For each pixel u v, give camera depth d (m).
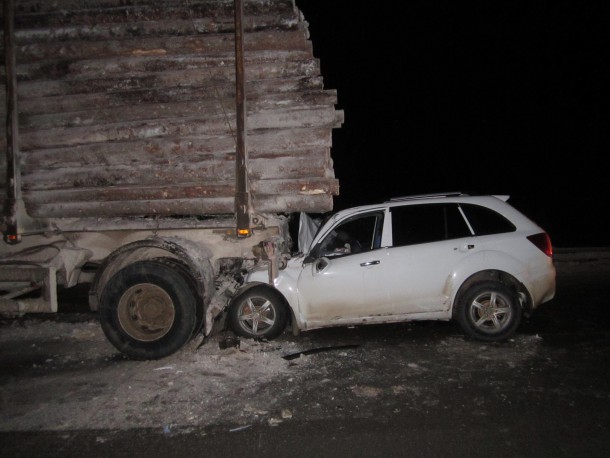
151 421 3.98
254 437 3.70
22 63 5.36
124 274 5.30
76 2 5.37
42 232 5.55
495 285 5.55
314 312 5.78
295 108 5.10
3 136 5.34
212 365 5.16
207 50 5.20
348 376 4.80
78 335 6.34
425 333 6.05
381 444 3.55
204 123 5.15
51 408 4.26
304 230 6.77
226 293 5.79
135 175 5.23
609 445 3.44
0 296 5.48
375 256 5.73
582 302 7.34
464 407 4.06
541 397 4.20
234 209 5.23
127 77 5.27
